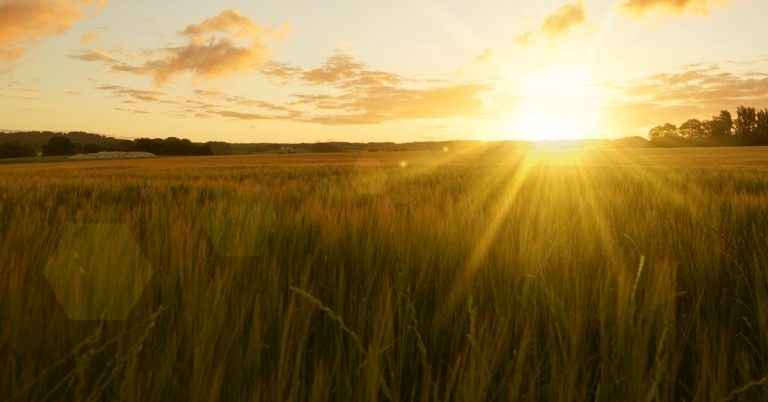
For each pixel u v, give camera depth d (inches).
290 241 106.7
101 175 647.8
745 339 61.4
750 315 70.3
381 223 121.1
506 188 294.8
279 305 64.7
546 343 60.4
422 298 77.9
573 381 47.1
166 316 62.4
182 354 53.1
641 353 51.2
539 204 195.0
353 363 54.0
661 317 61.2
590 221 135.6
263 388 46.1
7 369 43.8
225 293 63.2
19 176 603.5
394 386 48.6
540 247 94.7
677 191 258.7
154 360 48.1
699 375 54.1
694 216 138.9
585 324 62.6
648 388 46.8
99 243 74.4
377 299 68.4
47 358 50.5
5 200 230.1
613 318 63.2
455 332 62.6
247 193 249.1
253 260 86.4
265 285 73.0
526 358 56.8
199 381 44.4
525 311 67.1
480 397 45.7
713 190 285.1
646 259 91.1
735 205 160.4
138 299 61.3
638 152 3029.0
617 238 116.2
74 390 46.1
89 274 58.0
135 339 50.8
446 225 124.6
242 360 51.5
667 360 49.6
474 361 48.8
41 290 61.6
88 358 43.1
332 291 74.3
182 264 74.9
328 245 99.8
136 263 68.4
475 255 93.4
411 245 99.6
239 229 102.9
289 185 343.6
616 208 182.5
